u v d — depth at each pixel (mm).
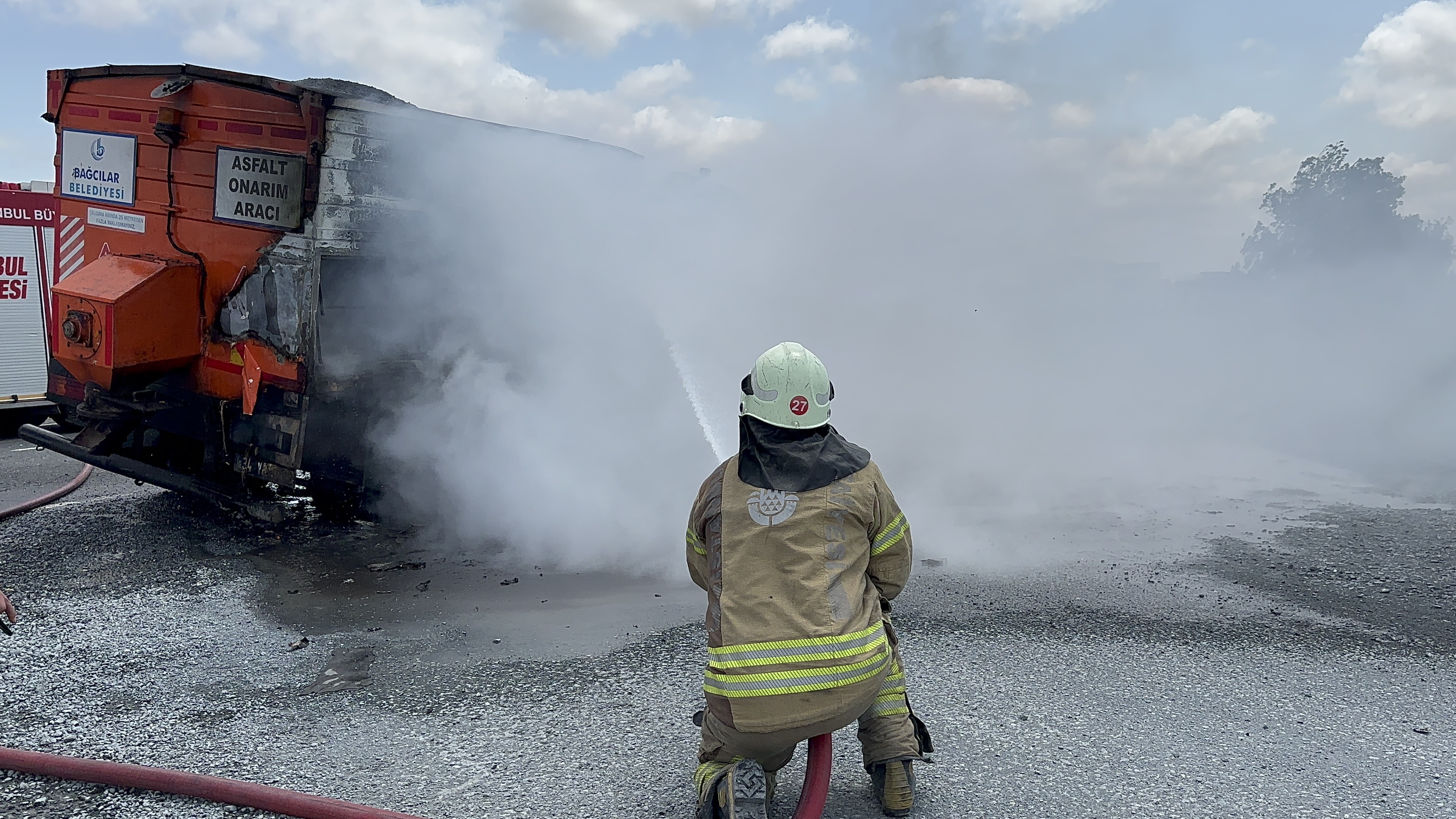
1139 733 3516
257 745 3371
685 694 3828
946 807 2969
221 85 5879
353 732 3492
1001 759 3295
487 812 2920
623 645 4375
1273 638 4559
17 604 4863
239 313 6023
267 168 5719
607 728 3516
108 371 5816
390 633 4555
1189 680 4027
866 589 2598
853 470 2586
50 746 3330
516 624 4680
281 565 5652
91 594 5070
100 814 2885
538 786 3090
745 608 2480
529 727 3531
